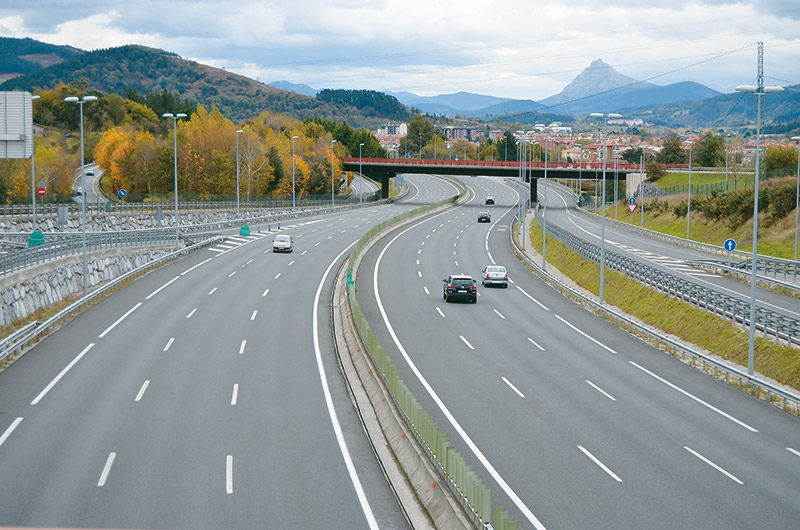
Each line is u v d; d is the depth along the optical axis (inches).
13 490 732.7
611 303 2018.9
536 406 1067.9
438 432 760.3
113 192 5482.3
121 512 687.7
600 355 1411.2
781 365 1264.8
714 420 1026.1
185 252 2741.1
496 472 810.8
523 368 1291.8
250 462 825.5
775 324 1363.2
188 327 1533.0
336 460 842.2
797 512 717.3
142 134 5615.2
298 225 3956.7
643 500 740.7
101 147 6491.1
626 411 1056.2
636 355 1419.8
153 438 893.2
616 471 820.0
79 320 1588.3
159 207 3811.5
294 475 792.9
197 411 1001.5
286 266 2466.8
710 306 1620.3
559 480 790.5
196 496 729.6
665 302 1798.7
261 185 5472.4
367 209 5329.7
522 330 1624.0
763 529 677.9
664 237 3545.8
